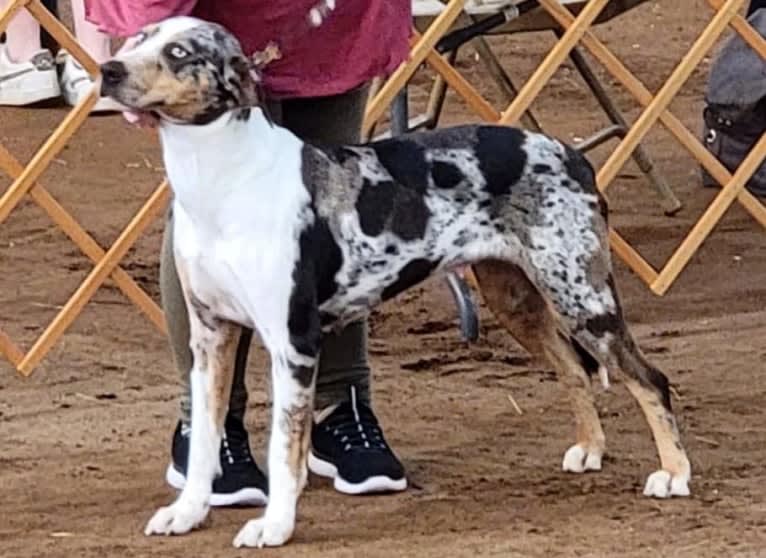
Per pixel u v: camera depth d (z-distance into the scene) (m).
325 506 9.06
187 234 8.32
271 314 8.24
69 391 11.41
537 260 8.85
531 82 12.54
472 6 13.13
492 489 9.31
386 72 9.08
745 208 14.05
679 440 9.27
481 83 21.00
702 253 14.66
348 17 8.80
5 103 19.42
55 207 11.79
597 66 21.66
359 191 8.48
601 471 9.58
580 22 12.57
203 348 8.59
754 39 13.20
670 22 24.69
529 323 9.51
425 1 12.90
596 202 8.95
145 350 12.37
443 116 19.12
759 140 13.91
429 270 8.73
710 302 13.38
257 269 8.17
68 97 19.27
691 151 13.14
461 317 12.45
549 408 10.92
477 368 11.87
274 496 8.45
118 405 11.09
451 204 8.68
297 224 8.26
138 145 18.33
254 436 10.26
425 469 9.68
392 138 8.81
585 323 8.94
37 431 10.54
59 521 8.92
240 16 8.56
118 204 16.20
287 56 8.72
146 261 14.59
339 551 8.36
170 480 9.33
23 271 14.30
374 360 12.05
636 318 12.99
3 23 11.76
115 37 9.77
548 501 9.09
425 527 8.72
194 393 8.65
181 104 7.93
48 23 11.73
